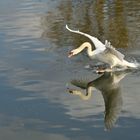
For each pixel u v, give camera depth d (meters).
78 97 14.09
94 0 29.52
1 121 12.48
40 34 21.69
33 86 15.06
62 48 19.20
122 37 20.58
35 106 13.43
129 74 15.94
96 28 22.58
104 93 14.41
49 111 13.04
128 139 11.16
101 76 15.91
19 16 25.88
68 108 13.22
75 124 12.12
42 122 12.33
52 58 17.91
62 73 16.27
